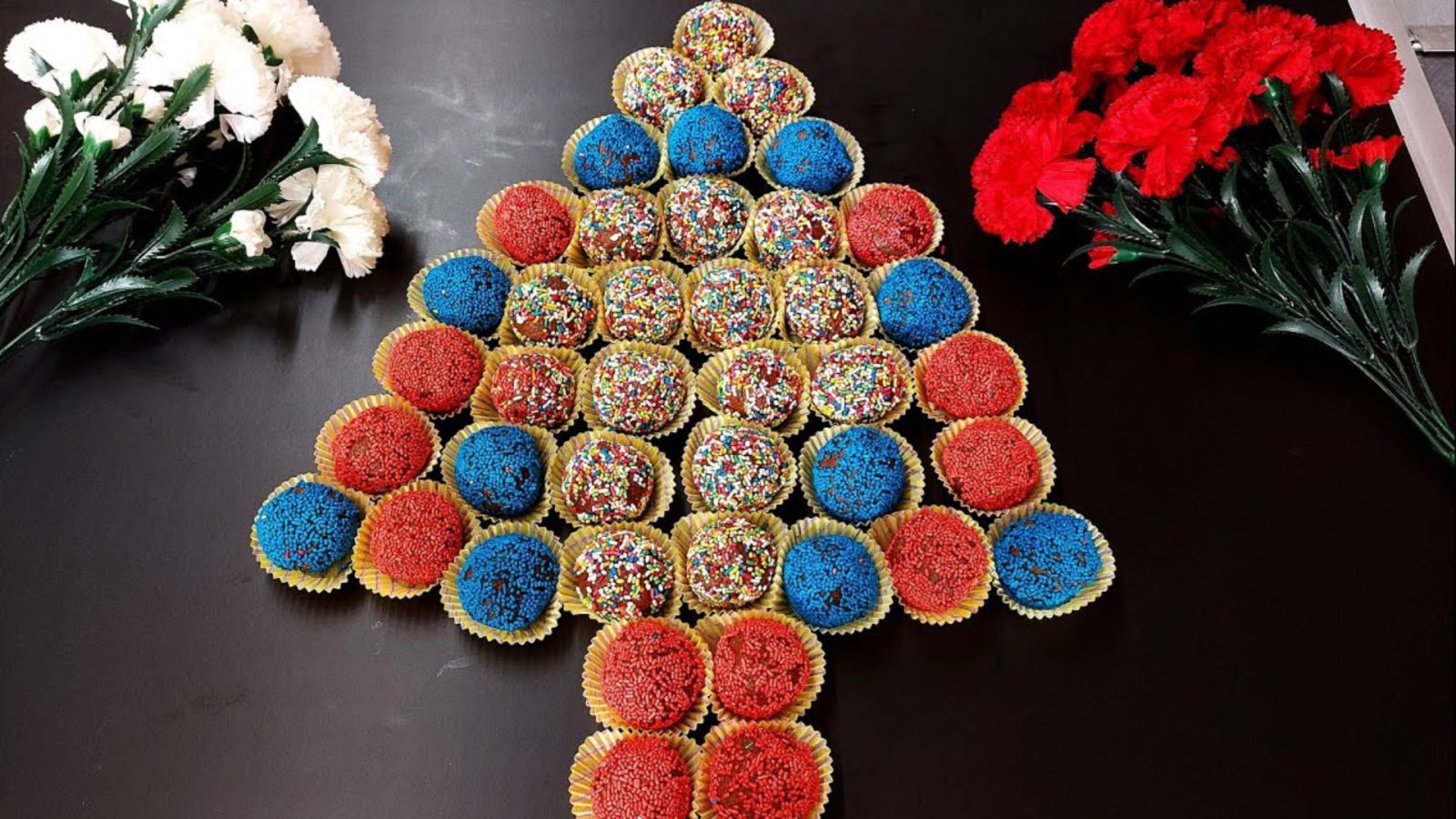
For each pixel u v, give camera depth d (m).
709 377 0.36
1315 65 0.35
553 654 0.31
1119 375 0.37
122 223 0.38
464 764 0.30
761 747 0.28
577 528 0.33
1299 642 0.32
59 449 0.34
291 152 0.35
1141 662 0.32
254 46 0.35
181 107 0.33
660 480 0.34
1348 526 0.34
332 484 0.34
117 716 0.30
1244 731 0.31
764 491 0.32
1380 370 0.34
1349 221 0.35
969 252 0.39
